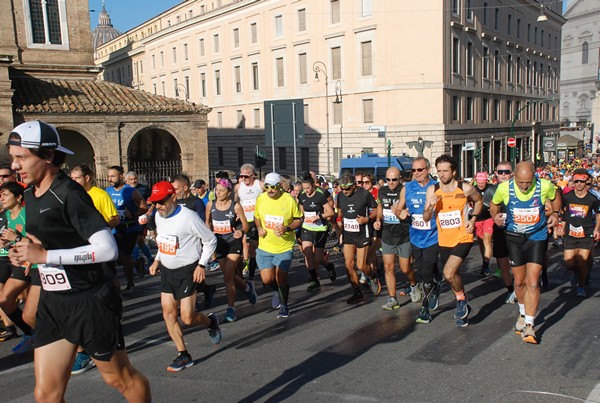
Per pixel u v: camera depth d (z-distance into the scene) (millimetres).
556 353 5379
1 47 22094
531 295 5711
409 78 36281
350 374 4930
